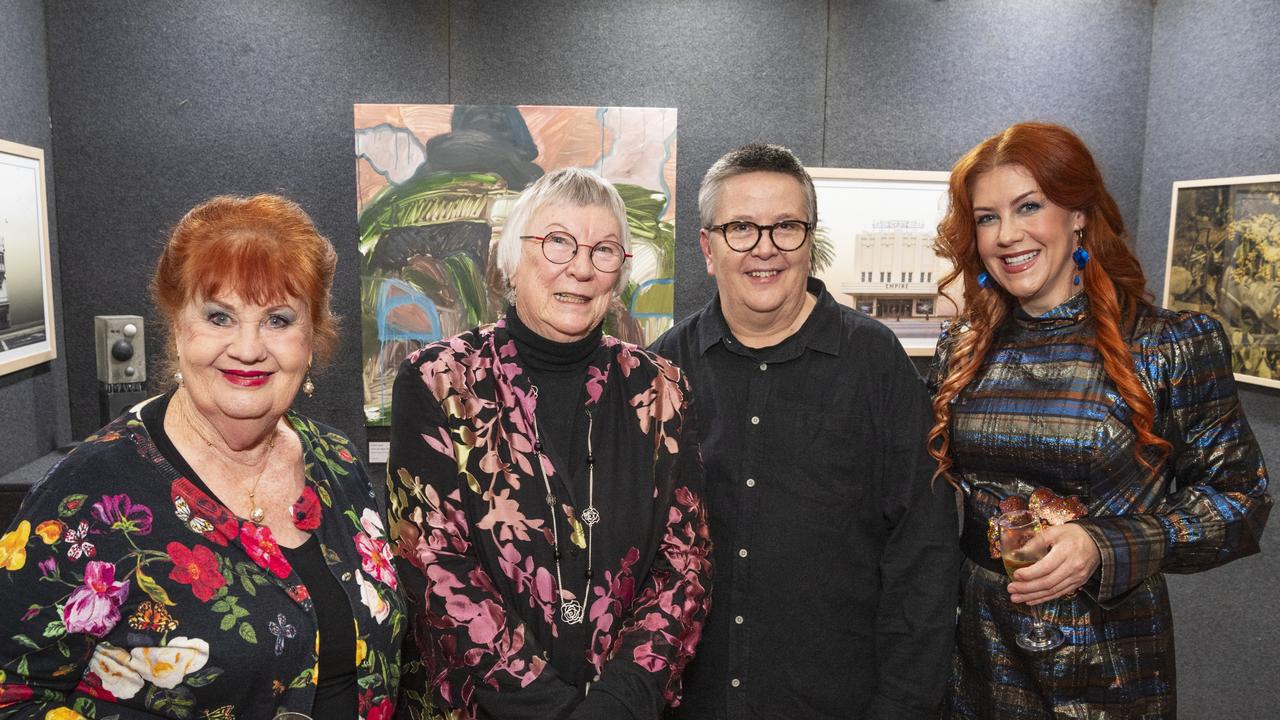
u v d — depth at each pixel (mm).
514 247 1361
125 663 1023
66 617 979
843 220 3418
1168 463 1618
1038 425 1601
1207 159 3113
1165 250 3369
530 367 1384
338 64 3215
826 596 1646
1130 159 3520
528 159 3271
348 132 3244
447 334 3301
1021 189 1571
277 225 1128
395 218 3240
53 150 3113
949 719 1765
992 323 1736
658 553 1386
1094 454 1552
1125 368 1540
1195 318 1576
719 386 1727
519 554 1280
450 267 3275
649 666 1260
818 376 1680
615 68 3322
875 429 1669
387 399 3311
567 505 1316
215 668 1040
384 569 1270
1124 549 1476
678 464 1409
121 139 3137
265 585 1097
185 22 3123
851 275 3445
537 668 1221
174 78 3141
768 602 1643
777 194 1570
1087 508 1579
